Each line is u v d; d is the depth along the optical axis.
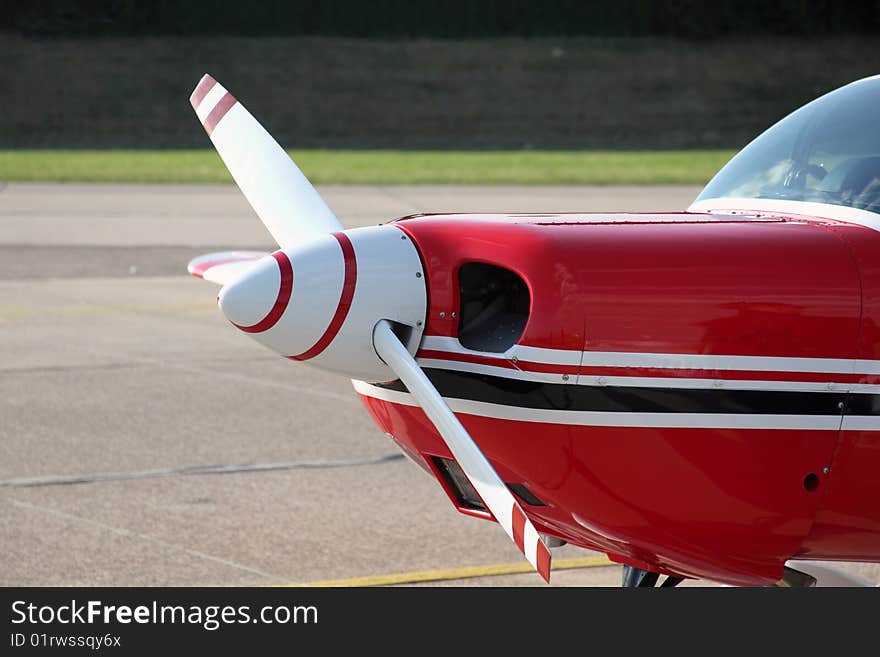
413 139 129.50
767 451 10.41
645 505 10.52
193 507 19.47
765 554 11.05
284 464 22.05
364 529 18.52
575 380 10.05
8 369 30.00
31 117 131.75
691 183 82.75
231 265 15.52
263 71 151.12
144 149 116.31
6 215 63.09
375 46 161.88
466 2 168.62
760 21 171.62
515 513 9.67
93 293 41.81
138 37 159.38
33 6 156.38
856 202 11.55
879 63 164.62
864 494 10.73
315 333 10.21
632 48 165.88
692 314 10.16
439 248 10.52
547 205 68.62
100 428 24.41
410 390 10.22
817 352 10.38
